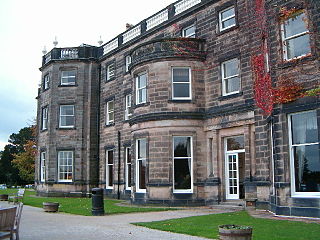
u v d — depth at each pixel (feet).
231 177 68.80
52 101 109.50
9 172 223.51
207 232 38.47
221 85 70.95
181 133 71.61
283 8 51.72
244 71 66.74
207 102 73.31
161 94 73.36
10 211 30.53
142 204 73.31
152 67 75.05
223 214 54.60
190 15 79.77
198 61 74.43
